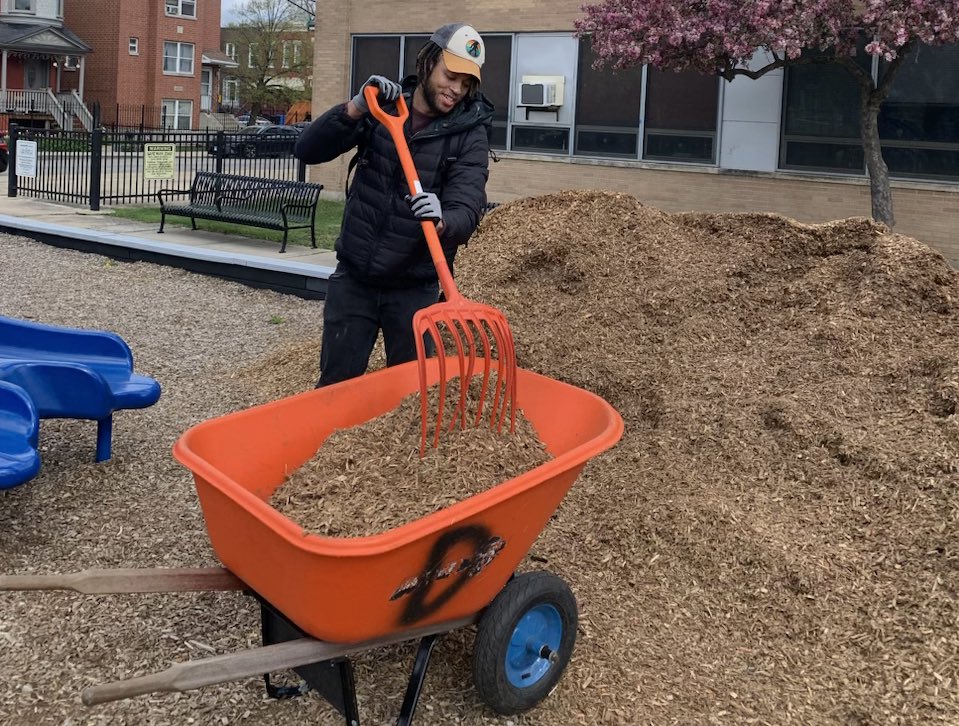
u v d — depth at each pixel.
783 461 4.61
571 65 15.94
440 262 3.46
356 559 2.45
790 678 3.49
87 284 9.96
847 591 3.89
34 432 4.10
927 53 12.64
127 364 5.40
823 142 13.69
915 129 12.91
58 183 19.09
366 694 3.27
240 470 3.15
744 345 5.51
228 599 3.83
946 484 4.27
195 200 13.77
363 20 18.23
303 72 61.06
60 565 4.04
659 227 6.43
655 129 15.21
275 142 19.72
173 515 4.55
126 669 3.35
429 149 3.91
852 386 4.98
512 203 6.95
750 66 14.02
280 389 6.48
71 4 49.75
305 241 13.06
